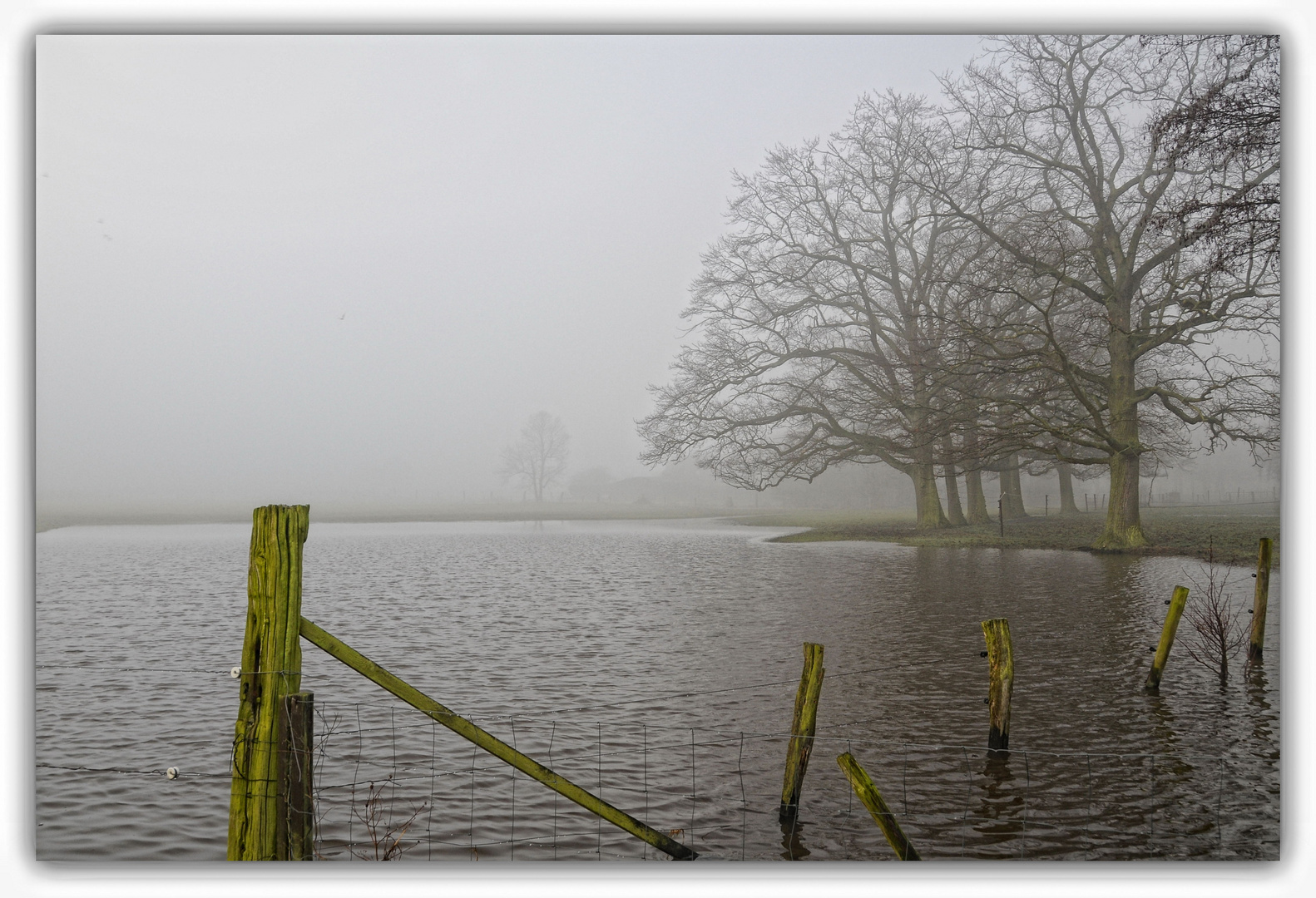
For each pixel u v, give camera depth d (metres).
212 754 10.27
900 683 13.45
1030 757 9.93
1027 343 39.78
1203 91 26.72
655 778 9.45
